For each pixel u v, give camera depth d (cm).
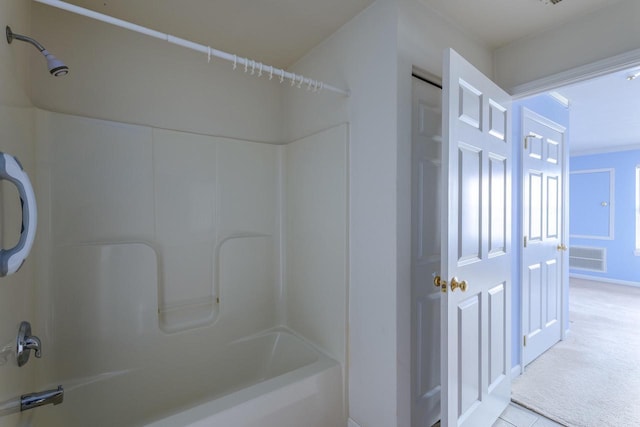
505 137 181
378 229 151
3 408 87
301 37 184
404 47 144
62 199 151
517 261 230
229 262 206
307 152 202
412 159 154
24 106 123
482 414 158
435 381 168
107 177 165
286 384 150
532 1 147
